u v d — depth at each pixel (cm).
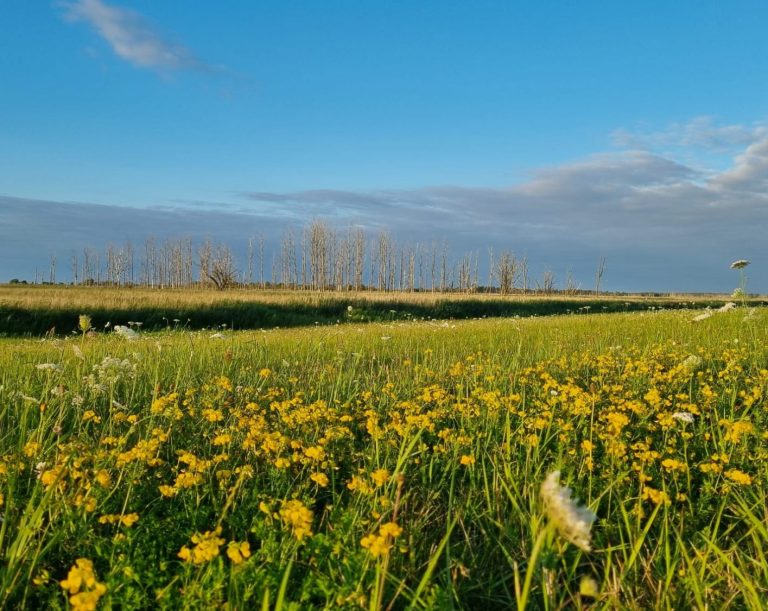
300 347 1302
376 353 1239
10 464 447
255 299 4103
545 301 5238
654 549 397
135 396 764
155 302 3406
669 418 571
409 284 10406
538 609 345
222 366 991
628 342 1352
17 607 327
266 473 507
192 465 432
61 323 2769
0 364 977
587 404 661
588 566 396
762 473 503
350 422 665
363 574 307
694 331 1535
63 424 623
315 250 9781
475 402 721
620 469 505
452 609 299
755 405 711
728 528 434
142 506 437
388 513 407
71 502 387
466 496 483
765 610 328
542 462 518
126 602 315
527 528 407
